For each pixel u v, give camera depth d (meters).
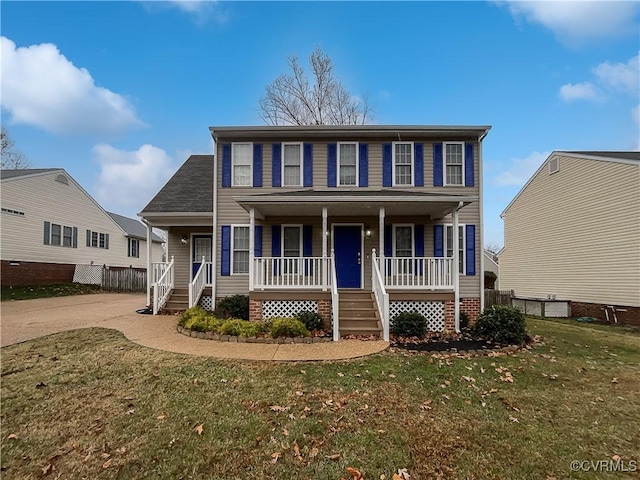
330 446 3.80
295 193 10.56
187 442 3.89
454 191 11.27
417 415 4.48
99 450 3.81
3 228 17.00
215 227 11.52
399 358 6.64
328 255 11.50
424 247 11.32
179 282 13.49
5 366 6.12
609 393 5.36
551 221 17.47
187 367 5.99
